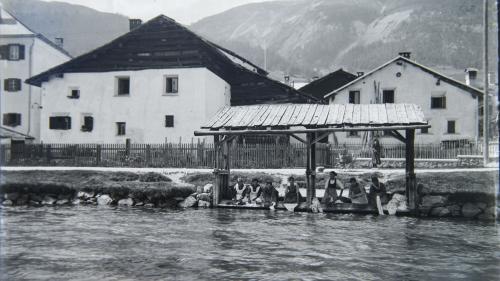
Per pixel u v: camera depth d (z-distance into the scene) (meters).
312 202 19.30
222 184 21.08
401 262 10.84
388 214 18.31
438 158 34.47
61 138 39.16
